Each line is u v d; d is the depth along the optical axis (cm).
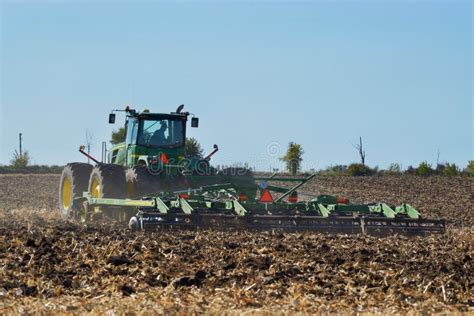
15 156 18350
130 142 6372
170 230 5181
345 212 5788
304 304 2964
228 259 4019
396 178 14112
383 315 2828
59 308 2811
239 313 2755
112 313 2688
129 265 3806
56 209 8781
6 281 3375
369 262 4053
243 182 6059
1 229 5316
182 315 2716
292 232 5344
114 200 5722
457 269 3947
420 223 5538
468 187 12700
